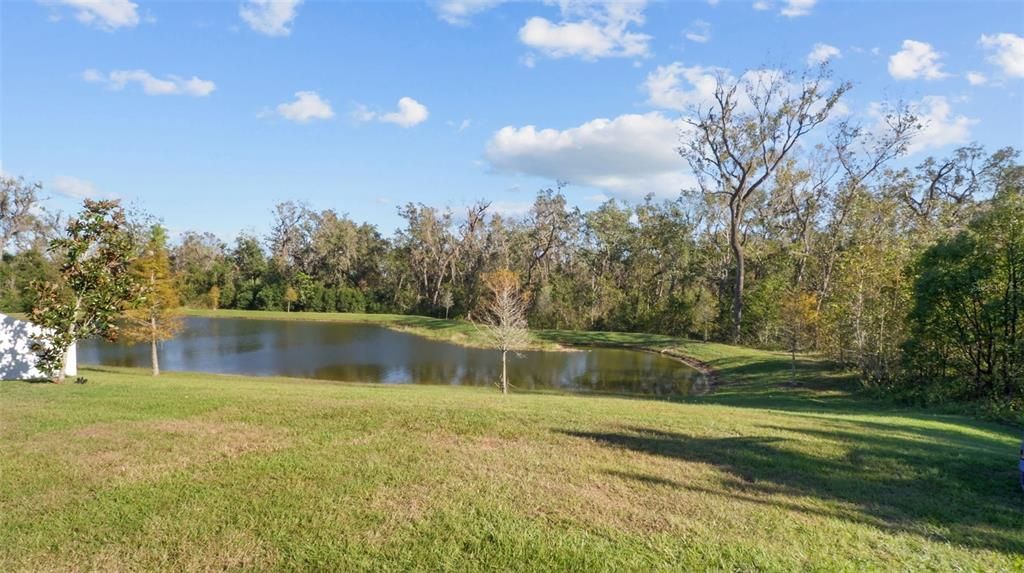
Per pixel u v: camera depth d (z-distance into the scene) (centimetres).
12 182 4884
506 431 787
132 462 595
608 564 405
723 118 3831
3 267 4881
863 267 2061
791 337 2548
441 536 439
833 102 3650
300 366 3047
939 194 4012
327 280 7506
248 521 455
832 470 674
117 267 1337
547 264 6144
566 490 552
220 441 683
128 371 2281
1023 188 3028
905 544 471
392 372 2936
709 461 687
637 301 5306
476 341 4256
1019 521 538
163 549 412
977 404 1523
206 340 4178
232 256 7931
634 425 879
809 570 414
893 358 1911
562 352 3869
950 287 1592
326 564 394
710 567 409
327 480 553
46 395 988
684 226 5297
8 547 411
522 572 392
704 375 2914
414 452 659
